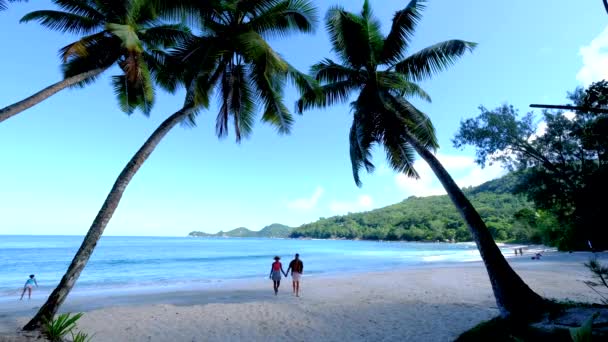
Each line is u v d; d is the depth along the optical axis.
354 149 11.59
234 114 11.32
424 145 9.66
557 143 19.00
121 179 7.53
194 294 13.95
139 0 8.92
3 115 6.82
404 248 85.88
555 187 19.02
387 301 11.14
